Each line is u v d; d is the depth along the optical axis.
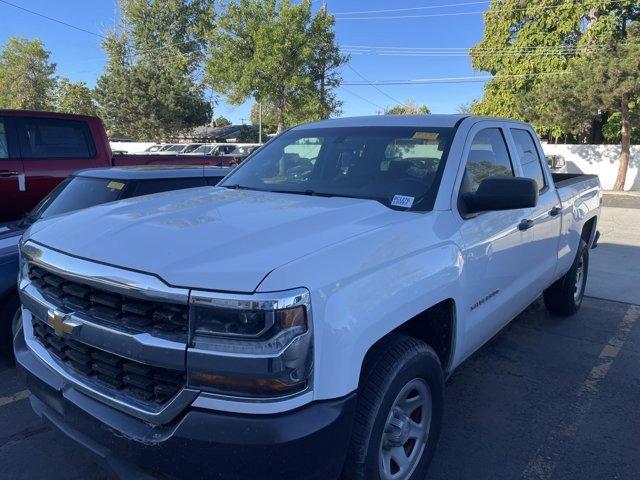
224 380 1.93
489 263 3.26
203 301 1.93
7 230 4.64
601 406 3.88
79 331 2.26
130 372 2.16
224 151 34.62
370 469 2.30
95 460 2.32
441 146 3.29
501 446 3.36
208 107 48.19
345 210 2.77
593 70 21.69
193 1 48.66
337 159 3.57
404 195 3.07
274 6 25.42
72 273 2.24
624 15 25.98
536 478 3.05
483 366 4.54
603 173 26.27
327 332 2.04
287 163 3.78
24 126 7.22
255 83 25.19
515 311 3.96
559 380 4.29
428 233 2.73
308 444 1.95
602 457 3.25
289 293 1.95
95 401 2.28
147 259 2.13
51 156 7.44
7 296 4.14
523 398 3.98
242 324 1.92
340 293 2.12
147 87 45.28
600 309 6.14
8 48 50.94
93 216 2.73
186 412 1.99
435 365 2.68
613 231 12.13
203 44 47.53
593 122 29.61
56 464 3.10
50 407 2.51
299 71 25.39
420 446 2.73
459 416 3.71
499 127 3.92
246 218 2.58
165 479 2.12
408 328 3.00
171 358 1.98
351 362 2.12
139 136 46.69
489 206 3.01
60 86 48.00
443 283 2.71
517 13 28.36
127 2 47.75
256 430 1.91
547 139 33.66
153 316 2.04
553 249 4.54
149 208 2.85
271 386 1.92
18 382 4.16
